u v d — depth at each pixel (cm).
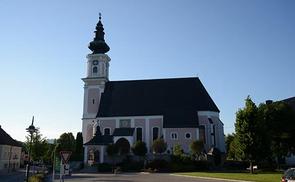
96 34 8456
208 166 5775
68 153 2194
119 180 3691
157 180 3584
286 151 5712
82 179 3953
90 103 7812
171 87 7962
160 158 6197
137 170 5856
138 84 8169
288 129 5675
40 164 8006
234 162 6297
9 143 6419
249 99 4472
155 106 7625
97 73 8012
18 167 7169
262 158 4334
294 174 2050
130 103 7788
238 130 4381
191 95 7675
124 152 6600
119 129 7288
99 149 6769
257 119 4347
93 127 7638
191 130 6956
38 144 4400
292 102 7012
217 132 7250
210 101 7488
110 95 8019
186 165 5666
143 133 7375
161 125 7350
